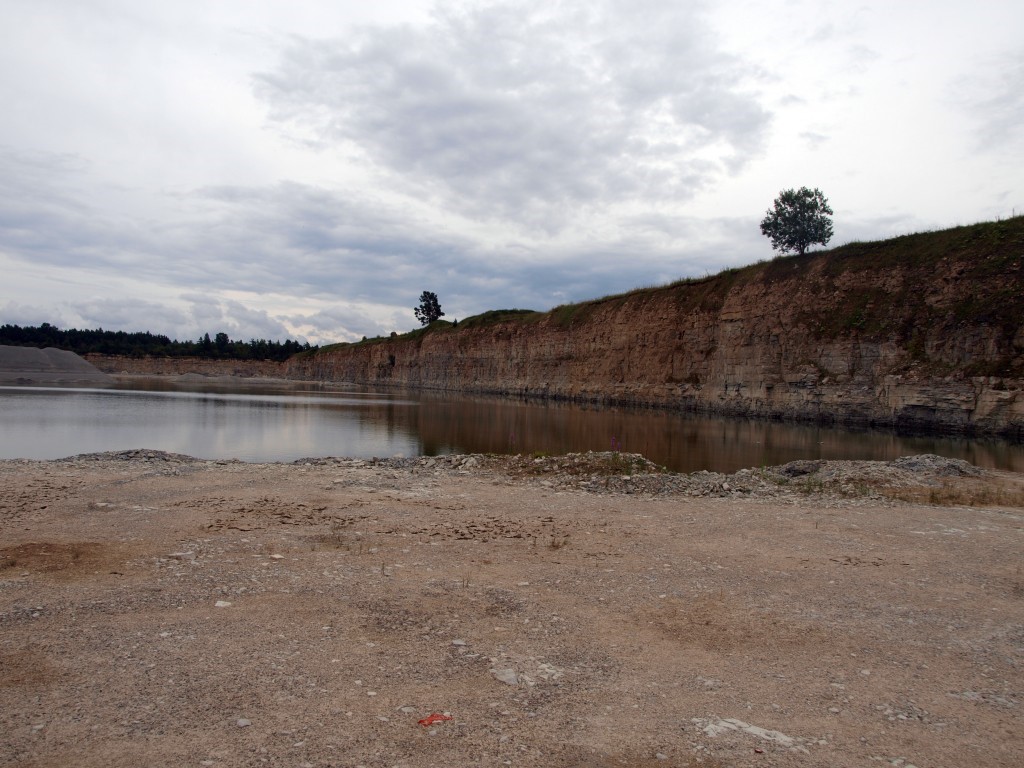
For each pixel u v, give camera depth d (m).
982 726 4.88
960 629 7.00
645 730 4.65
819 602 7.81
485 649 6.08
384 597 7.48
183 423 40.09
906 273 46.91
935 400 39.53
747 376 55.31
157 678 5.19
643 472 18.62
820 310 51.16
